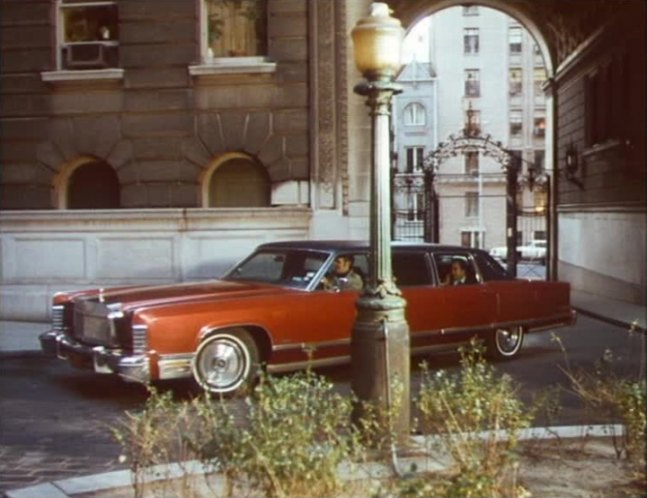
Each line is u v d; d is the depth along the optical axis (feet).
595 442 22.00
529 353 40.73
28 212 52.03
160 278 51.06
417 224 106.22
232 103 52.08
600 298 66.69
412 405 27.25
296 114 51.70
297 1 51.65
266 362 30.66
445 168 209.97
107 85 53.01
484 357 37.42
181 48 52.54
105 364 28.53
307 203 51.62
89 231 51.70
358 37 21.49
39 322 51.47
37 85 53.47
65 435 25.05
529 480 18.80
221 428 16.38
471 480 15.12
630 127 59.77
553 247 85.71
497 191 206.59
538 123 222.69
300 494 15.70
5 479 20.80
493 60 221.25
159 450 20.34
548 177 86.48
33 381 33.71
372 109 21.80
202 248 50.93
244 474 17.20
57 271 52.08
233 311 29.71
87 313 30.04
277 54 51.83
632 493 17.92
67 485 19.06
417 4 80.18
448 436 18.58
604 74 66.95
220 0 53.57
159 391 31.22
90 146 53.21
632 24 58.13
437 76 221.05
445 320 35.32
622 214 62.75
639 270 58.95
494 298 37.04
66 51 53.47
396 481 16.40
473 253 37.40
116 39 54.34
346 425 19.70
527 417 18.97
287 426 16.16
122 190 53.11
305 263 33.22
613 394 22.13
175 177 52.70
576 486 18.42
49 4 53.52
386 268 21.95
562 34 79.77
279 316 30.71
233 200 53.47
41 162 53.57
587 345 43.62
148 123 52.85
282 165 51.75
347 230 51.19
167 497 17.80
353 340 21.84
